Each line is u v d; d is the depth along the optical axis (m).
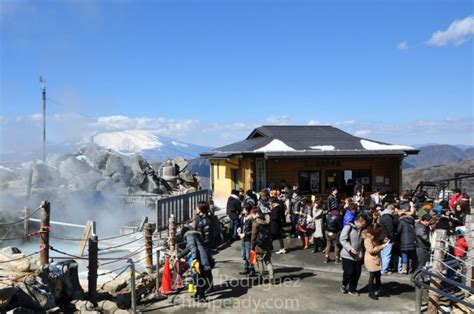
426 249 11.17
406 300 9.41
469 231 9.58
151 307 9.23
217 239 15.32
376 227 9.59
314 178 20.17
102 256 14.59
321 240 14.02
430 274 7.59
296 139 21.78
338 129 25.09
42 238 9.05
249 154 19.53
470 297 8.95
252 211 10.94
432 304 8.35
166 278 10.13
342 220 12.73
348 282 9.88
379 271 9.53
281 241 13.81
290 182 19.83
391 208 11.57
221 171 24.70
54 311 8.03
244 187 21.16
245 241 11.48
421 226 11.21
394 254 11.61
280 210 13.76
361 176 20.73
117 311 8.54
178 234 13.27
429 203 13.11
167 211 14.97
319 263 12.60
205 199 19.02
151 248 11.83
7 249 10.10
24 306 7.71
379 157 20.53
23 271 8.72
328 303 9.26
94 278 9.34
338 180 20.41
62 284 8.88
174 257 11.59
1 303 7.34
